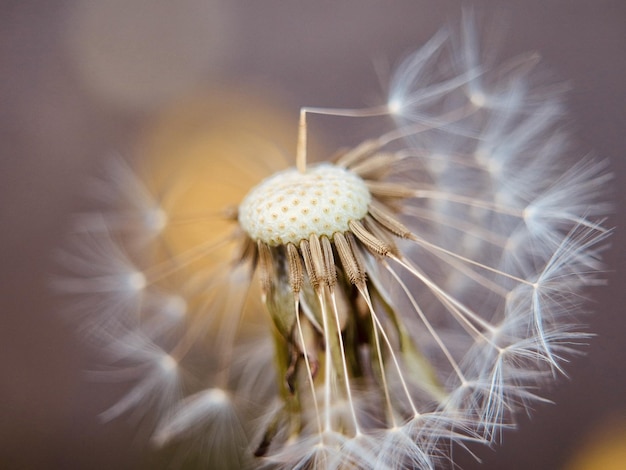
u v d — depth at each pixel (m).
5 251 0.13
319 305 0.08
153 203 0.11
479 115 0.10
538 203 0.09
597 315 0.12
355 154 0.09
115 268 0.10
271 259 0.08
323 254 0.08
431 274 0.10
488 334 0.08
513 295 0.08
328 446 0.08
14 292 0.13
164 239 0.11
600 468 0.11
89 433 0.12
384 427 0.08
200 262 0.11
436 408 0.08
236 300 0.10
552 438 0.12
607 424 0.12
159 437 0.10
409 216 0.10
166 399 0.10
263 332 0.10
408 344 0.08
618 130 0.13
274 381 0.10
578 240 0.08
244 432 0.10
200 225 0.11
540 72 0.13
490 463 0.11
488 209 0.10
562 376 0.12
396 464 0.08
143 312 0.10
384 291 0.08
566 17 0.13
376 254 0.08
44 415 0.12
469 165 0.10
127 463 0.12
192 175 0.12
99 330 0.12
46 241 0.13
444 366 0.10
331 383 0.08
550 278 0.08
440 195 0.08
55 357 0.13
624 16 0.13
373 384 0.08
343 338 0.08
